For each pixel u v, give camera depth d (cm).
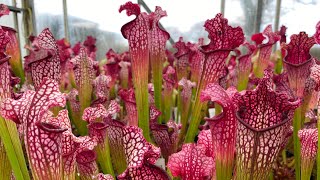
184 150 42
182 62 109
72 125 106
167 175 39
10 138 41
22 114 35
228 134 43
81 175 52
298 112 66
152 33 75
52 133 35
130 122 73
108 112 58
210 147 46
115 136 58
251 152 41
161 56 77
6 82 41
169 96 106
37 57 78
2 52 42
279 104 40
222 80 85
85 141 44
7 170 48
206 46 61
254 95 40
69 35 295
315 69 46
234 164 47
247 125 40
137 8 60
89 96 88
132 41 63
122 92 71
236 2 287
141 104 66
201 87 63
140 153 39
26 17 269
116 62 118
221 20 58
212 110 118
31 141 36
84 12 292
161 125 72
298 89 66
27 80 107
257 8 281
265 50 94
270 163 41
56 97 35
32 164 37
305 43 65
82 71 85
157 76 78
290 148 94
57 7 283
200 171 41
